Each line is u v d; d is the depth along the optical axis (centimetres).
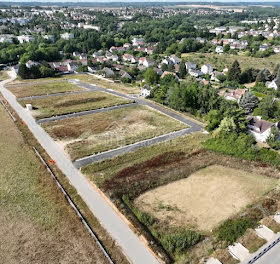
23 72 8725
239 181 3619
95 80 8944
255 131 4853
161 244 2569
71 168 3744
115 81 8962
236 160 4053
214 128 5028
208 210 3072
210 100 5712
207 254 2458
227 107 5409
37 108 6041
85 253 2441
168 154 4175
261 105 5912
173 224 2847
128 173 3659
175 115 5866
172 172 3725
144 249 2488
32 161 3850
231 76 9256
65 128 5062
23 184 3347
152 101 6756
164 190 3409
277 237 2645
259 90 8294
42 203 3034
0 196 3131
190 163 3962
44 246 2509
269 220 2853
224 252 2458
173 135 4900
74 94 7175
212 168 3909
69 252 2452
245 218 2880
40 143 4438
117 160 3962
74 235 2623
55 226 2727
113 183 3406
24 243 2539
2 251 2452
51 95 7056
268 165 3938
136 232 2653
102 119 5547
